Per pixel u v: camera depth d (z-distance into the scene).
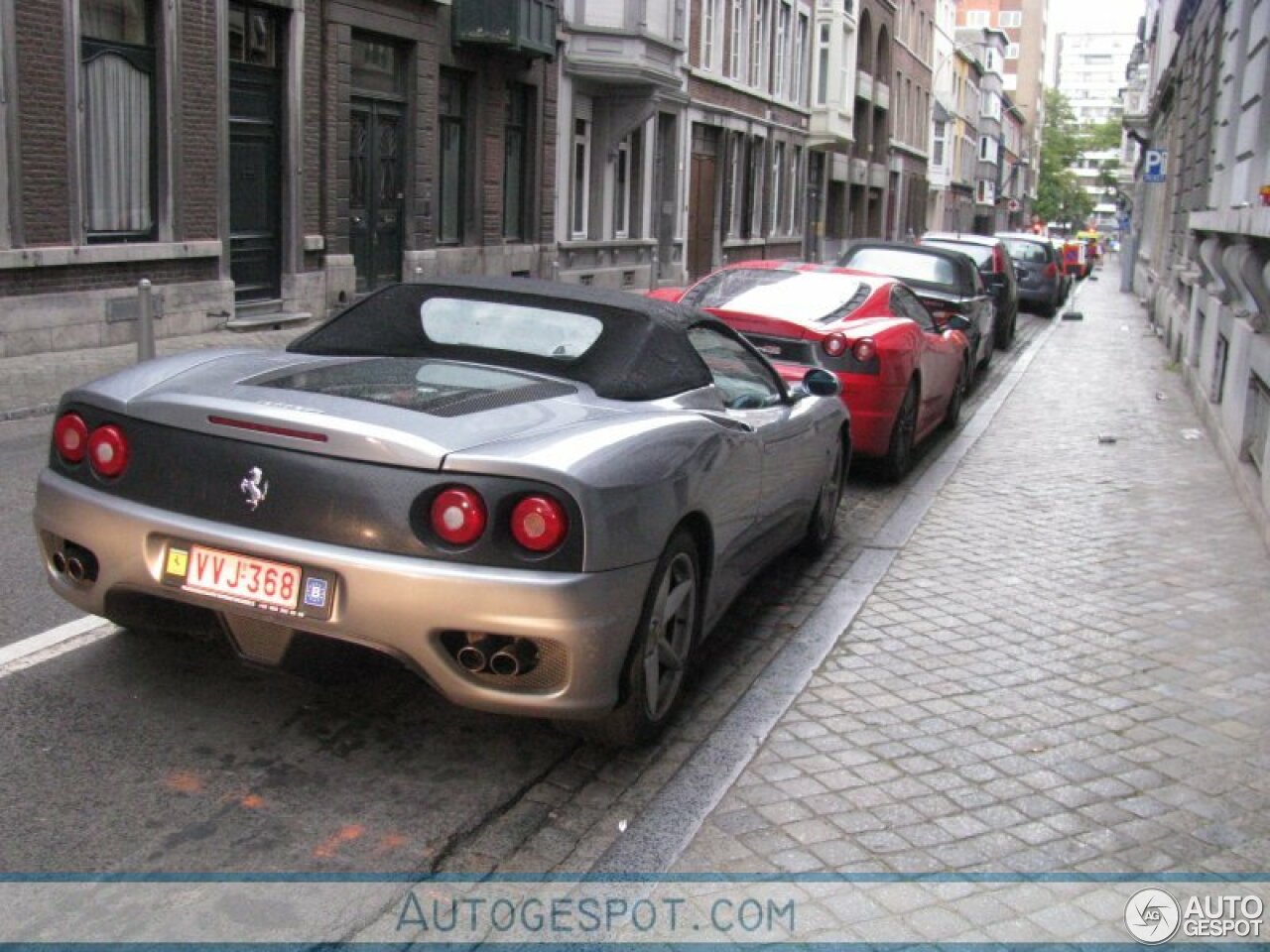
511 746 4.48
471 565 3.74
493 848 3.79
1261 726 4.86
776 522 6.02
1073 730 4.77
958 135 85.69
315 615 3.79
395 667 3.99
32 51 12.73
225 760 4.20
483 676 3.84
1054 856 3.83
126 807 3.85
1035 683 5.25
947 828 3.98
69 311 13.41
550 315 4.98
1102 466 10.24
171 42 14.74
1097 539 7.72
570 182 25.52
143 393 4.19
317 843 3.74
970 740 4.66
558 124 24.67
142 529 3.99
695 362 5.12
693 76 31.25
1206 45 17.58
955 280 14.86
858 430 8.88
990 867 3.75
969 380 14.87
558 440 3.96
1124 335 24.42
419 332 4.92
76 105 13.34
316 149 17.50
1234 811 4.16
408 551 3.76
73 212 13.45
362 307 5.13
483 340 4.86
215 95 15.52
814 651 5.58
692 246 33.19
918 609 6.24
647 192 28.98
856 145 51.47
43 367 12.20
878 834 3.93
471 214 21.86
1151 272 31.69
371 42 18.78
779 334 8.77
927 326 10.69
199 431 3.98
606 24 24.84
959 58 84.00
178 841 3.69
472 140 21.64
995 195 103.88
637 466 4.06
